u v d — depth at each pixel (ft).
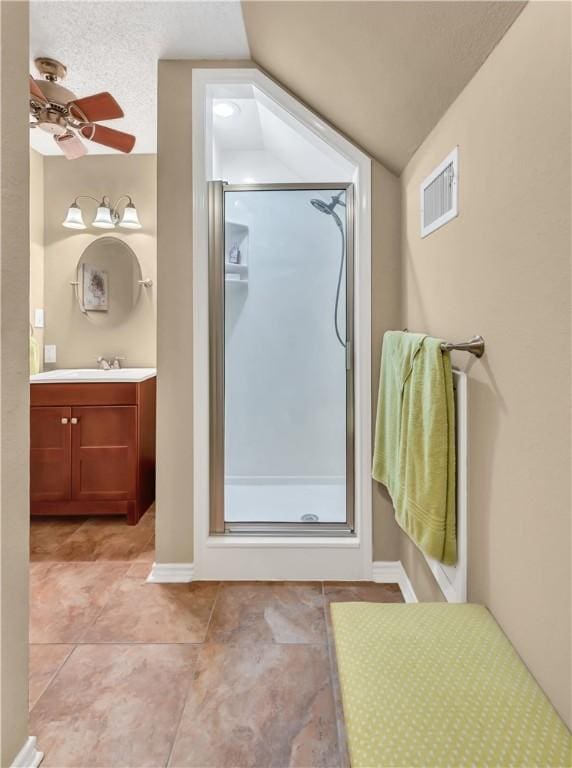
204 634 4.89
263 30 4.97
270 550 6.07
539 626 2.46
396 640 2.79
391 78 4.19
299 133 6.08
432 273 4.44
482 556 3.25
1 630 2.98
